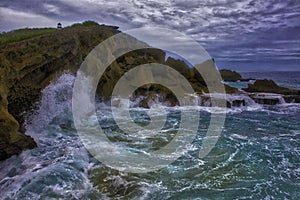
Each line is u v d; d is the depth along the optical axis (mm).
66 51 12469
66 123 11289
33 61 10438
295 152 8711
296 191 6027
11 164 6957
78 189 5715
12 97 9531
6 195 5395
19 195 5395
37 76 10875
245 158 8016
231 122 13438
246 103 18703
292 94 22312
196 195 5707
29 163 6988
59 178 6133
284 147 9258
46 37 11773
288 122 13688
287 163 7719
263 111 16812
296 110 17328
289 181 6527
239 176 6738
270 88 23531
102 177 6320
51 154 7684
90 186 5879
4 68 8969
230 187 6137
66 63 12648
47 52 11242
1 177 6211
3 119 7184
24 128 9805
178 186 6078
